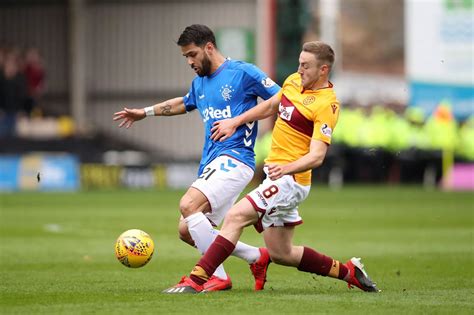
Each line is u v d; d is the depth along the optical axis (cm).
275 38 8456
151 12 9444
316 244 3694
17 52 8925
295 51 8488
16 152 8319
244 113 2262
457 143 8350
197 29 2316
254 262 2327
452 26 8194
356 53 8300
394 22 8269
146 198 6625
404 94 8306
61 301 2094
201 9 9262
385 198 6600
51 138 8531
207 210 2278
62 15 9494
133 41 9506
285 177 2184
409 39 8219
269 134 8300
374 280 2602
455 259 3162
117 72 9538
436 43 8219
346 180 8656
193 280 2197
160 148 9438
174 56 9475
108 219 4847
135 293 2233
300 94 2194
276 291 2306
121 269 2847
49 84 9519
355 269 2292
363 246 3619
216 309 1953
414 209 5622
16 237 3925
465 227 4469
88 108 9569
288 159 2205
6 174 7719
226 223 2192
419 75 8256
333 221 4800
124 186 8062
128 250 2239
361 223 4688
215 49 2344
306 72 2164
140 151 9412
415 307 2019
